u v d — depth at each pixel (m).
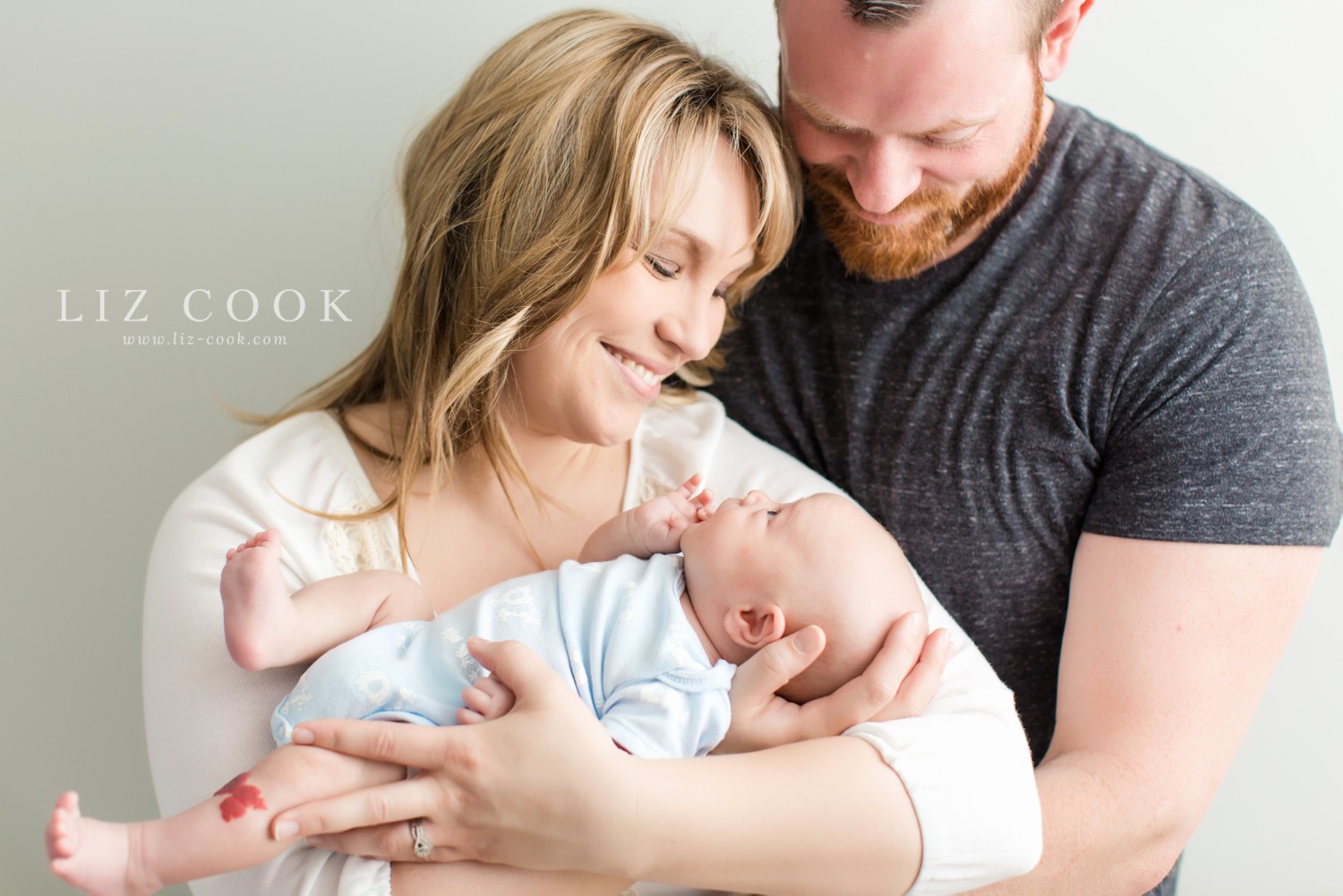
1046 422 1.65
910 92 1.38
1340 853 2.13
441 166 1.60
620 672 1.32
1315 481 1.51
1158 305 1.57
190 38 2.07
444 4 2.05
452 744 1.16
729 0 1.99
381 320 2.18
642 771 1.17
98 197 2.12
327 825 1.15
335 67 2.08
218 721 1.32
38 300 2.15
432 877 1.19
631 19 1.57
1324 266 1.95
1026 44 1.42
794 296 1.84
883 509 1.79
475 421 1.57
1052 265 1.64
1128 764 1.43
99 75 2.08
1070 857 1.38
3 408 2.17
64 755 2.27
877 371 1.77
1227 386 1.53
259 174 2.12
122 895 1.13
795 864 1.20
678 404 1.81
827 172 1.58
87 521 2.21
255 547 1.29
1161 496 1.54
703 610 1.42
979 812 1.26
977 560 1.74
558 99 1.46
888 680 1.32
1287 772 2.12
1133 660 1.48
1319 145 1.92
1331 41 1.88
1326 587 2.04
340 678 1.28
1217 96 1.93
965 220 1.61
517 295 1.46
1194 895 2.21
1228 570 1.49
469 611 1.36
